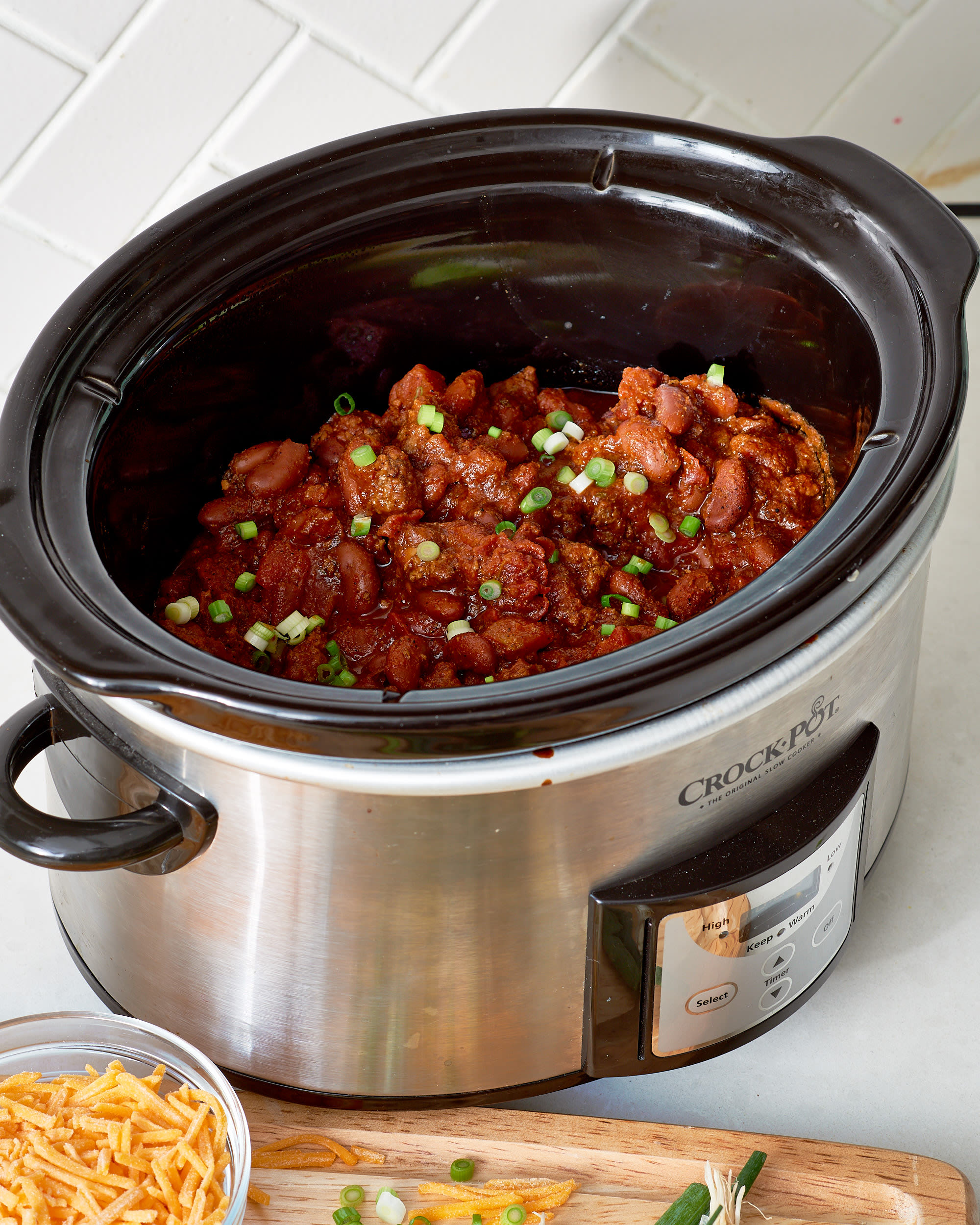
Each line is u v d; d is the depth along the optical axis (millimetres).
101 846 767
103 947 963
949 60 1563
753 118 1583
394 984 843
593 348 1280
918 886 1116
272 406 1190
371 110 1470
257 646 1089
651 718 729
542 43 1454
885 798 1009
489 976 841
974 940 1077
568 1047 903
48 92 1360
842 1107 972
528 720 680
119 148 1418
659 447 1156
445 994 848
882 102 1599
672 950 839
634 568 1151
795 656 755
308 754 711
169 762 778
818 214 1032
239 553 1161
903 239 969
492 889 790
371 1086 911
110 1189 821
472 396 1223
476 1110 947
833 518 778
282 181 1067
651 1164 908
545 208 1134
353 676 1088
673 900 808
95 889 913
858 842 926
